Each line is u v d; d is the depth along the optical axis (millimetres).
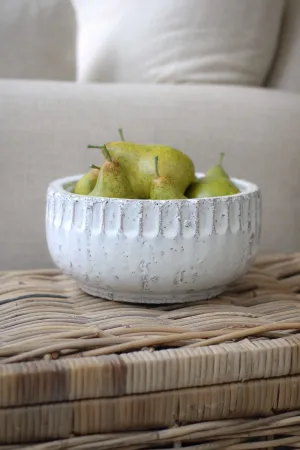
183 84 1084
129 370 502
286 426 552
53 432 496
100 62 1148
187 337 550
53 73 1314
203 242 616
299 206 1074
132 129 993
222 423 532
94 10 1212
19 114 963
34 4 1307
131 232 605
